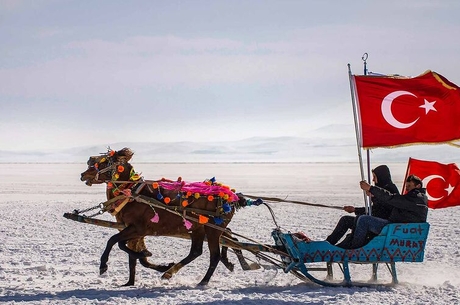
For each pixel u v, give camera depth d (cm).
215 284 1237
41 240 1862
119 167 1203
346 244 1209
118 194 1207
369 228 1182
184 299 1080
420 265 1466
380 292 1128
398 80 1241
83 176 1223
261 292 1154
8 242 1816
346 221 1230
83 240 1866
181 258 1572
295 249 1183
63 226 2172
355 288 1169
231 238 1291
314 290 1160
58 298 1099
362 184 1194
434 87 1234
